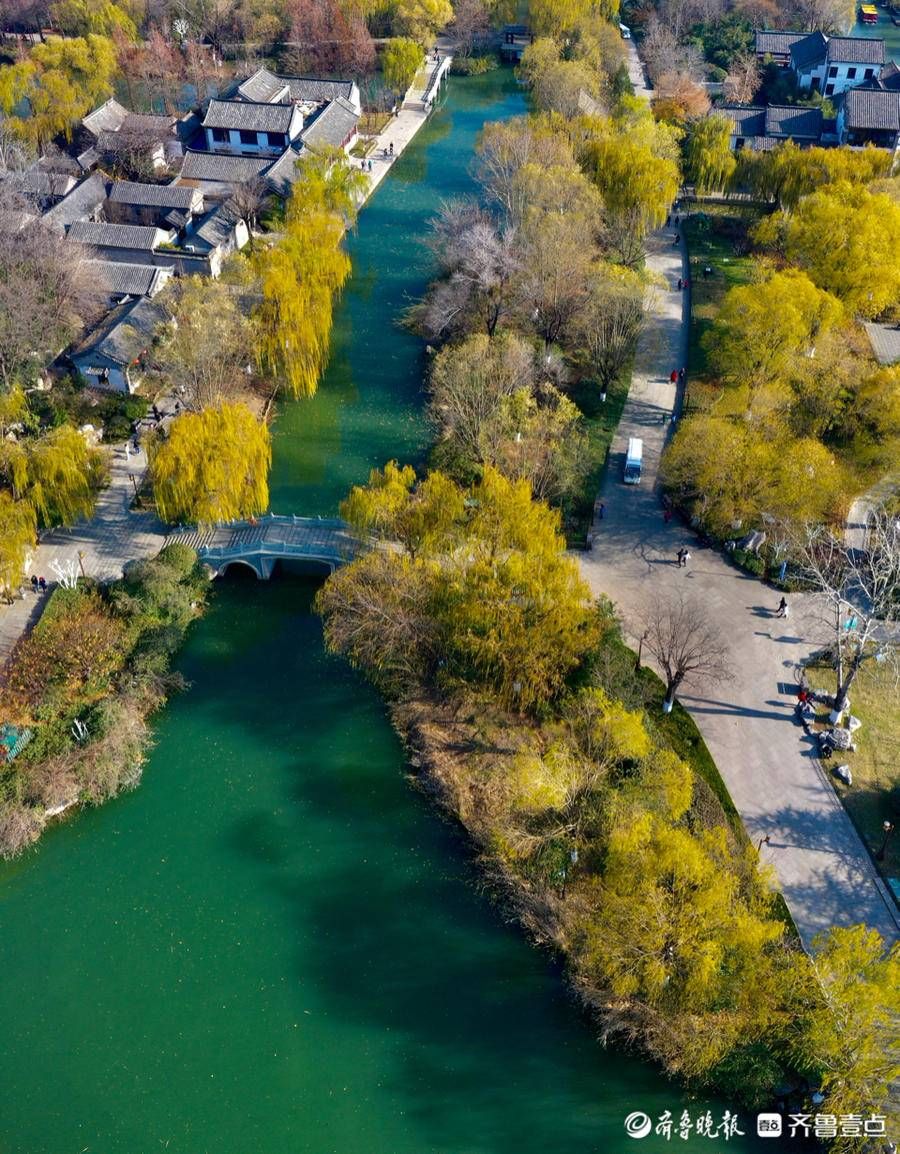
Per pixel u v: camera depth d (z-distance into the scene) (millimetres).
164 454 78938
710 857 56812
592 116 132250
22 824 65812
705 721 72125
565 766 64125
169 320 105125
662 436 99375
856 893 61969
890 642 77188
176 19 191375
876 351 102000
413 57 172625
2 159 135125
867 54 168000
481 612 68250
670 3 196625
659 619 71688
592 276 103812
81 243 115938
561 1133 53438
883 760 69875
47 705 72188
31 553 83875
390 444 100812
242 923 63188
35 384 99875
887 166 125938
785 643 77875
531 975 60562
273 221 129750
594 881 60844
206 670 79188
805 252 105875
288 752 73438
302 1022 58344
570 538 86188
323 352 109125
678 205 142125
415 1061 56625
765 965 53031
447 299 109812
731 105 155500
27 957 61219
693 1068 53656
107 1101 54969
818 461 82125
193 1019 58469
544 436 90938
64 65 163250
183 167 140750
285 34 191625
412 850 67375
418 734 73375
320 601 77000
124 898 64438
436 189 149875
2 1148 53094
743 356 93000
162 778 71438
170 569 80625
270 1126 53938
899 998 48938
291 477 96188
